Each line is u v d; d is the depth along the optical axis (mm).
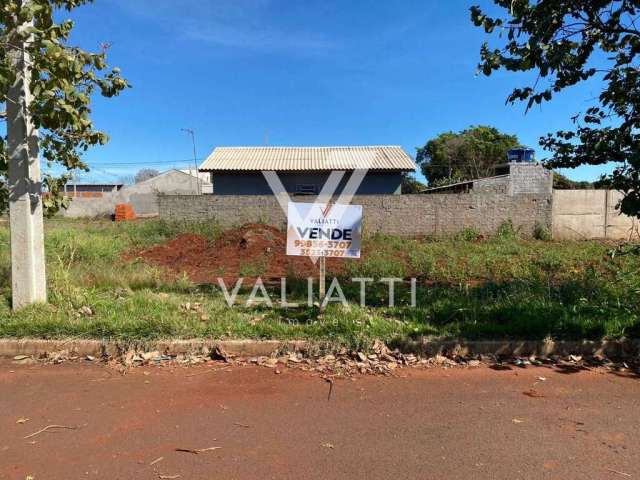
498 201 16391
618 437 3359
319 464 2984
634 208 5336
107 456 3066
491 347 5035
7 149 5766
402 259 11336
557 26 4945
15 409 3754
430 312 5984
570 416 3689
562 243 14547
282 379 4406
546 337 5145
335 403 3898
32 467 2936
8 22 4980
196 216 16969
